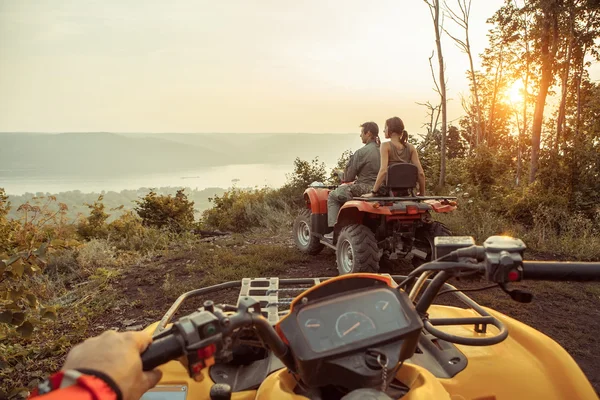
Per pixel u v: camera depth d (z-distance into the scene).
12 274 4.08
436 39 25.28
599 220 11.08
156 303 6.49
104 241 10.58
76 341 5.30
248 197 15.18
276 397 1.69
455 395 2.21
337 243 7.25
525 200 12.30
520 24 42.56
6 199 9.09
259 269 7.80
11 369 4.42
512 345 2.60
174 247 10.34
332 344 1.62
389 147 7.17
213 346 1.12
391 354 1.61
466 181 17.22
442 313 3.01
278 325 1.72
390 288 1.83
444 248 1.72
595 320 5.78
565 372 2.35
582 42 39.84
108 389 0.84
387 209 6.43
